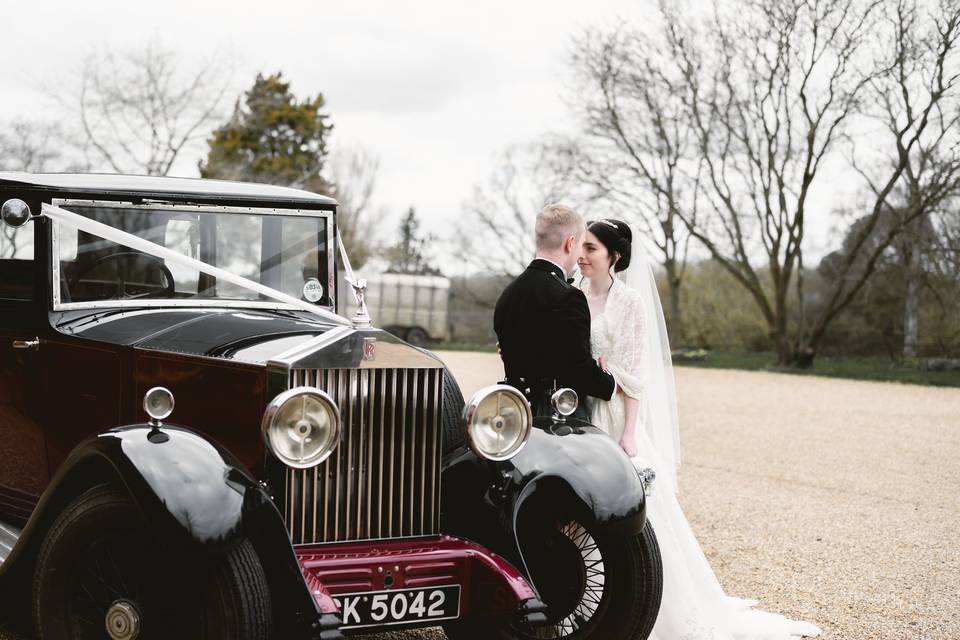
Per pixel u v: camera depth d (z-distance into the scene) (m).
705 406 13.99
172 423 3.25
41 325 3.79
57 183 3.77
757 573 5.13
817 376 20.69
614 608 3.33
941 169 19.53
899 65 19.78
